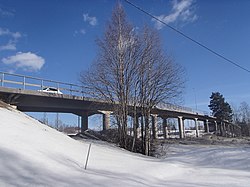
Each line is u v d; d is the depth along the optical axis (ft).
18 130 38.27
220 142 177.68
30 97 106.11
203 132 310.65
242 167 47.70
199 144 152.15
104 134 106.01
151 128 97.35
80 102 123.34
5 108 54.39
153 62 91.97
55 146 39.45
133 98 91.50
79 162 36.91
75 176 28.58
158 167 42.98
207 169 45.21
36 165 29.01
